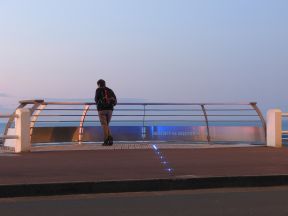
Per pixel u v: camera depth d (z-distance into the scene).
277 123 18.39
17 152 16.11
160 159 14.30
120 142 19.23
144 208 8.89
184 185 10.82
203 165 13.01
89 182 10.37
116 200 9.64
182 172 11.79
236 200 9.61
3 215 8.35
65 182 10.28
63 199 9.75
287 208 8.88
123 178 10.88
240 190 10.76
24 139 16.28
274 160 14.09
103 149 17.06
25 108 16.64
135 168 12.45
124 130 19.36
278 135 18.36
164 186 10.72
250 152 16.28
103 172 11.77
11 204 9.27
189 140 19.72
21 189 10.02
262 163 13.41
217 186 10.98
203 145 18.66
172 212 8.56
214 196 10.03
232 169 12.29
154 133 19.66
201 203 9.33
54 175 11.29
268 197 9.92
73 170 12.09
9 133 17.39
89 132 19.08
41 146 17.89
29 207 8.99
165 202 9.43
